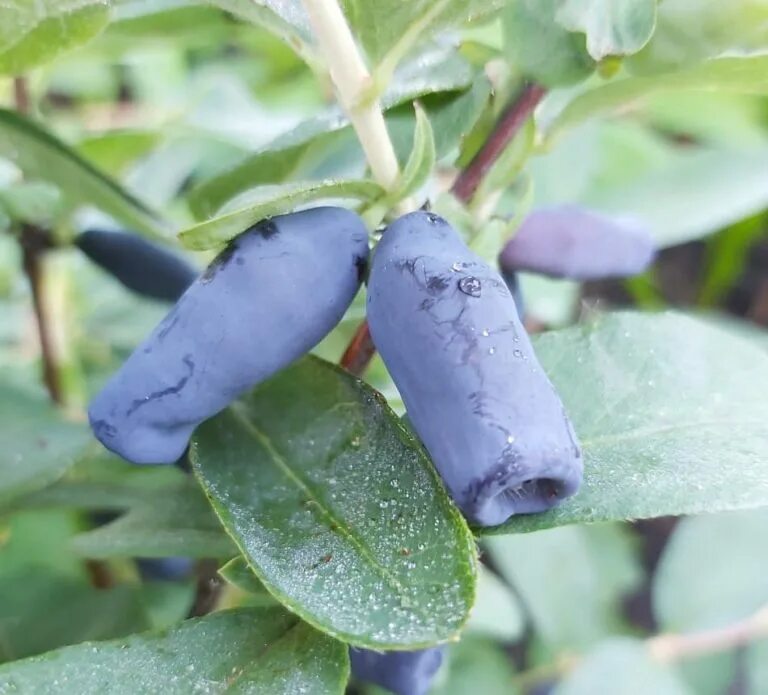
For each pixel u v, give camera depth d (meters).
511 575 0.24
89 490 0.17
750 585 0.23
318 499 0.14
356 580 0.13
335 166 0.17
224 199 0.16
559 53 0.15
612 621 0.24
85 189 0.17
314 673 0.14
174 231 0.18
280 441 0.14
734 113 0.38
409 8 0.14
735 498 0.14
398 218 0.14
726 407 0.15
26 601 0.19
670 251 0.43
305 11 0.15
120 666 0.14
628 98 0.15
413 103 0.15
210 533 0.16
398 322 0.13
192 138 0.23
